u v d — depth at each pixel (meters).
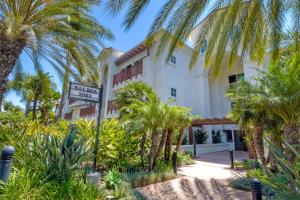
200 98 21.16
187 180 7.92
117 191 5.08
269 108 7.56
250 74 17.09
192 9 5.09
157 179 7.54
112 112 20.27
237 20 5.66
